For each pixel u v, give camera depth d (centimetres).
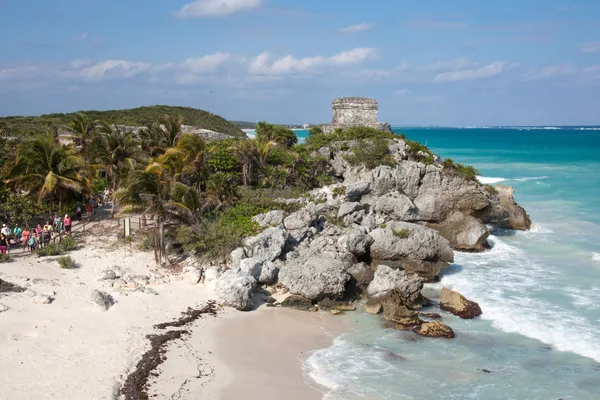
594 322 2672
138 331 2486
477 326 2683
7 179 4022
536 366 2259
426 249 3425
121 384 2027
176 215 3381
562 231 4650
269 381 2127
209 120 12462
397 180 4441
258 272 3155
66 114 10375
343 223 3888
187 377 2130
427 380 2152
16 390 1908
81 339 2348
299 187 4962
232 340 2495
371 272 3247
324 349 2431
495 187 4922
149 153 5416
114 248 3594
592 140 19825
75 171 4384
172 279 3156
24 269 3048
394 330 2647
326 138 5644
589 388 2086
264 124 6506
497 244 4200
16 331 2330
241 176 4934
